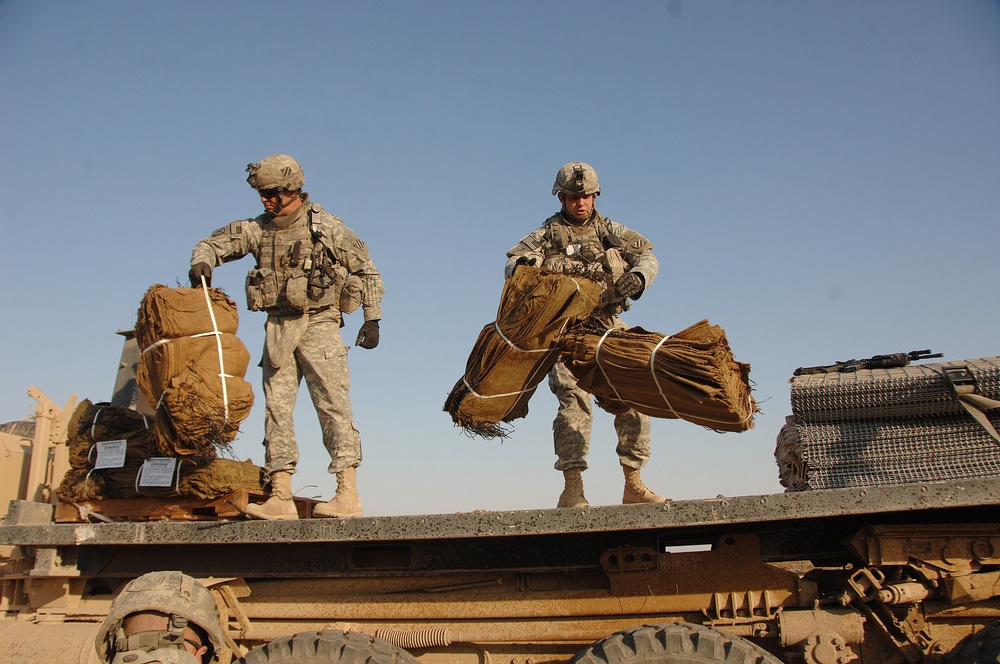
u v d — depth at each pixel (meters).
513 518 4.07
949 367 4.46
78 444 5.21
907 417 4.53
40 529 4.84
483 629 4.44
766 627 4.09
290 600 4.76
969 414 4.39
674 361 4.14
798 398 4.65
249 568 4.79
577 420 5.19
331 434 5.19
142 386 4.75
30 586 5.08
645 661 3.73
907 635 3.96
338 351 5.33
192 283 4.98
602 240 5.55
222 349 4.70
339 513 5.00
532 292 4.38
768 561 4.37
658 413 4.41
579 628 4.32
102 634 4.11
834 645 3.90
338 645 4.08
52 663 4.71
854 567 4.30
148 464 4.93
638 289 4.93
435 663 4.53
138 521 4.99
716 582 4.20
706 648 3.70
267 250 5.37
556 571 4.45
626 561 4.27
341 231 5.48
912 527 3.91
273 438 5.18
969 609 3.98
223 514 4.96
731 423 4.18
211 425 4.57
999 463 4.21
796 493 3.80
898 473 4.34
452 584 4.57
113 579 5.11
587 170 5.36
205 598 4.29
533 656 4.42
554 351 4.57
